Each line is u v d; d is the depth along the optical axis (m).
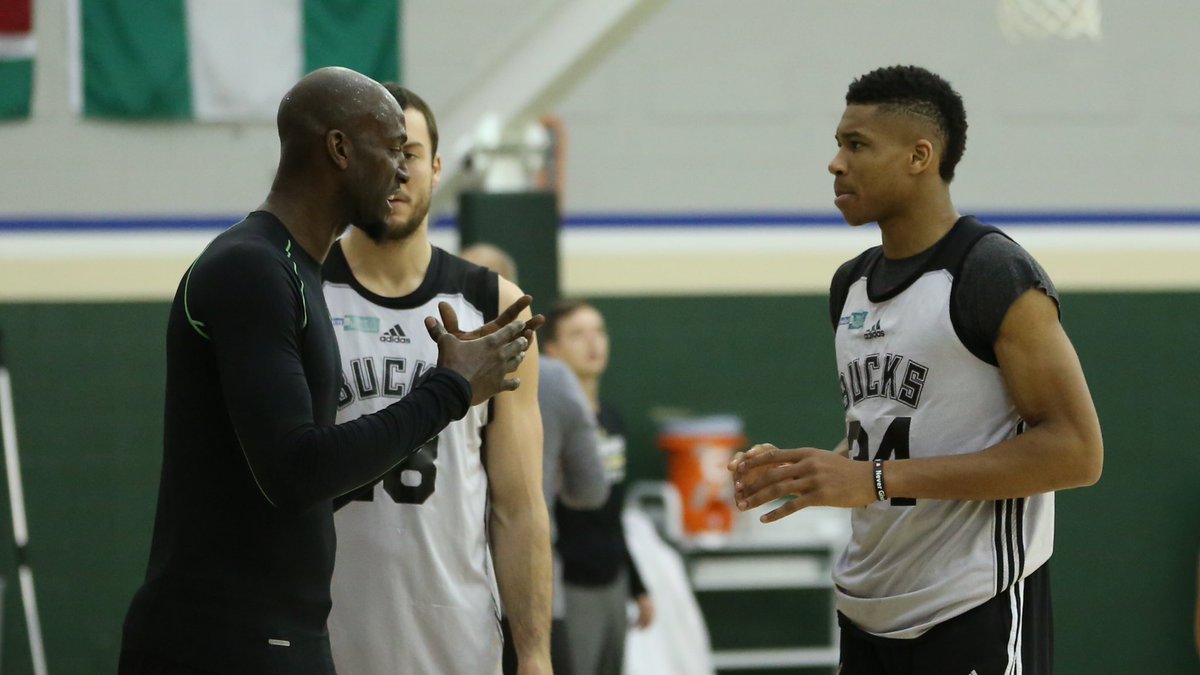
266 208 5.16
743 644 16.12
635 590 12.56
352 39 15.82
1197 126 16.77
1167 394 16.72
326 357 5.15
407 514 6.26
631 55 16.20
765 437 16.20
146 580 5.10
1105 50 16.67
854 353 6.25
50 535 15.48
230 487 4.96
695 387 16.14
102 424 15.59
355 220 5.27
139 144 15.77
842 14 16.41
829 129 16.41
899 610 6.00
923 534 5.96
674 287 16.17
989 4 16.53
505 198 12.44
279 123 5.20
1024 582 6.07
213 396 4.95
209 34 15.76
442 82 15.95
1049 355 5.67
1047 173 16.64
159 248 15.77
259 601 4.96
